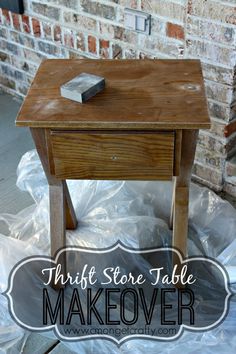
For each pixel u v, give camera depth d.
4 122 2.32
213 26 1.53
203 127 1.10
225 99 1.63
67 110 1.15
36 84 1.26
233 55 1.53
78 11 1.95
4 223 1.70
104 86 1.23
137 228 1.57
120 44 1.88
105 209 1.65
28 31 2.25
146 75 1.29
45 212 1.65
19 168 1.90
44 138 1.18
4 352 1.29
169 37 1.69
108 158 1.18
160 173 1.20
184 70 1.31
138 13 1.72
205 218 1.64
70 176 1.23
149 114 1.13
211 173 1.82
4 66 2.51
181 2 1.58
